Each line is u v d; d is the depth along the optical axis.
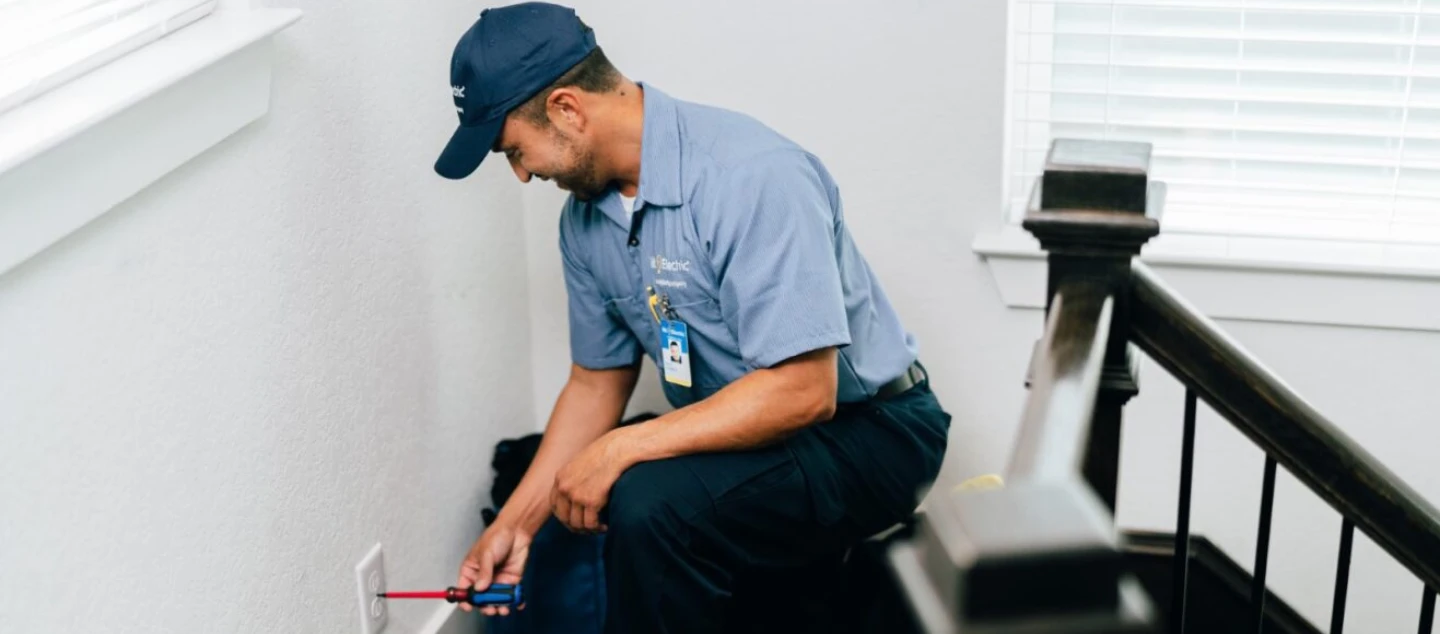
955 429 2.59
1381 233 2.40
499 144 1.89
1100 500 1.37
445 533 2.38
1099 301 1.25
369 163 2.04
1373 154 2.38
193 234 1.64
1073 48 2.40
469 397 2.45
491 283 2.50
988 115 2.38
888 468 2.05
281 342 1.84
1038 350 1.19
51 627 1.46
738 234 1.85
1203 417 2.49
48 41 1.43
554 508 1.97
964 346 2.53
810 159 1.95
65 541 1.47
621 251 2.01
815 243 1.85
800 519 1.99
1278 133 2.40
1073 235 1.29
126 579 1.57
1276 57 2.36
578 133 1.87
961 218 2.45
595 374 2.21
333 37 1.91
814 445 2.00
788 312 1.84
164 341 1.61
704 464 1.91
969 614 0.67
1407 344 2.39
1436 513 1.39
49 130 1.29
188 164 1.62
